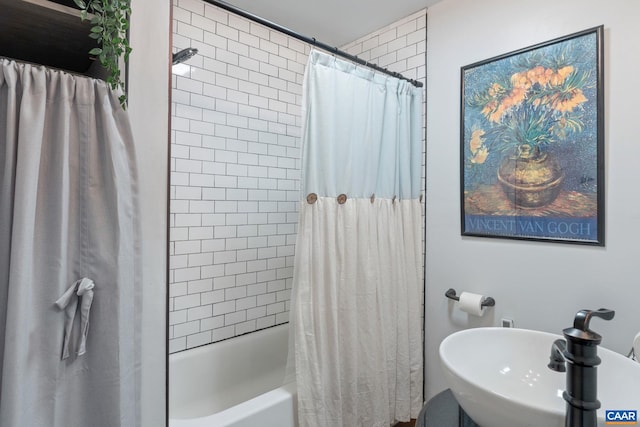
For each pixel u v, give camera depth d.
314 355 1.53
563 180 1.54
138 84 1.05
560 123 1.55
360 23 2.26
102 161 0.91
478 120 1.82
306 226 1.56
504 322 1.73
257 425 1.42
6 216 0.80
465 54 1.89
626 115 1.39
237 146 2.19
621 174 1.40
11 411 0.76
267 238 2.37
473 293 1.85
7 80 0.80
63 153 0.86
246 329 2.28
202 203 2.05
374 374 1.71
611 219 1.42
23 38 1.05
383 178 1.86
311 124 1.58
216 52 2.08
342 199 1.65
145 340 1.06
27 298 0.79
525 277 1.67
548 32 1.59
